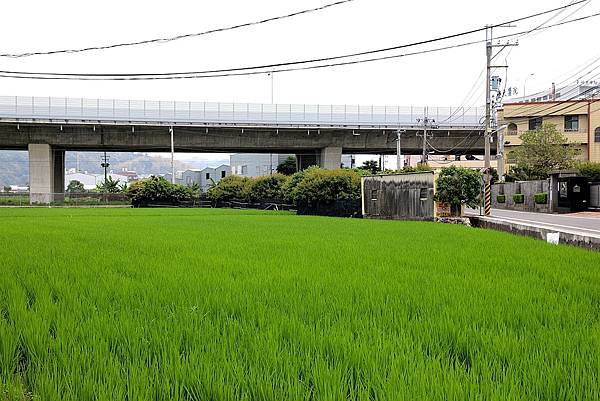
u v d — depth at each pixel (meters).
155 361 3.66
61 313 5.08
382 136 49.19
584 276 7.46
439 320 4.75
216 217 28.14
